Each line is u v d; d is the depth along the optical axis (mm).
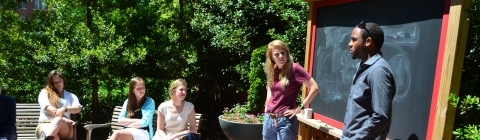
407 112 2785
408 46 2799
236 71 6887
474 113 2670
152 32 6910
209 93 7754
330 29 3771
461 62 2398
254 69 5555
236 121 5020
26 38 6172
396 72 2922
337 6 3660
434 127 2480
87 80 6406
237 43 6121
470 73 2939
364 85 2346
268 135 3488
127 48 6391
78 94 6441
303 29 5125
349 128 2434
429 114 2564
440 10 2527
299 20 5172
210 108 7875
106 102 7066
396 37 2932
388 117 2170
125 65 6234
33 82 6363
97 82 6551
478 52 2865
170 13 7074
